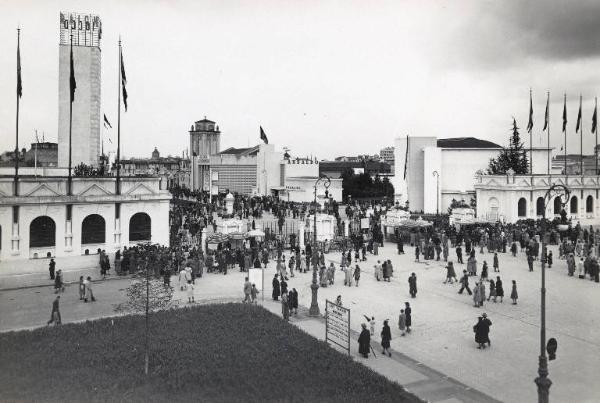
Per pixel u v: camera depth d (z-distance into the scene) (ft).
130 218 152.87
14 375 64.54
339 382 64.28
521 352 77.30
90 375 64.75
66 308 98.94
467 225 202.18
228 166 371.35
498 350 78.18
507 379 67.46
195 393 60.39
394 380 66.69
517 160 290.56
